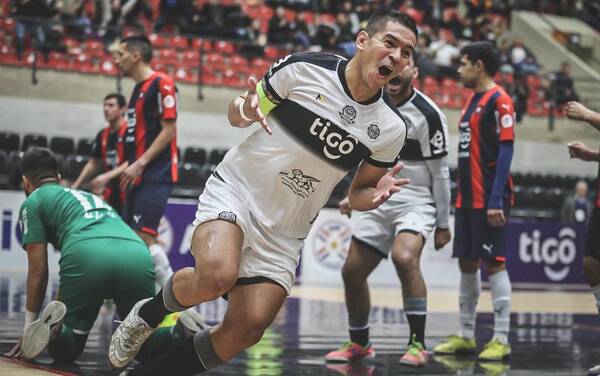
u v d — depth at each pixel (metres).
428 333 7.69
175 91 6.81
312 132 3.69
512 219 16.11
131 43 6.87
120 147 7.09
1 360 4.93
